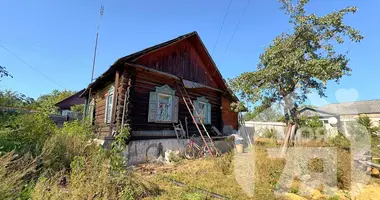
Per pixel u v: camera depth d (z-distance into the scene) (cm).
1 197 242
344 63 670
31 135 455
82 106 1803
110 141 623
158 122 798
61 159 415
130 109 701
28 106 580
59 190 298
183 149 804
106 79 909
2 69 675
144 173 519
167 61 895
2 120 449
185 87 884
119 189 336
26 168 319
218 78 1143
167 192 376
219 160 536
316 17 714
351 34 691
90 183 312
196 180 442
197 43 1034
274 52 706
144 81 785
